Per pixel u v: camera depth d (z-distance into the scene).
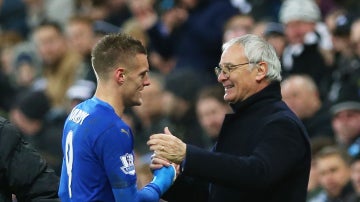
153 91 30.86
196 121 30.48
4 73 40.19
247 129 19.55
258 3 37.25
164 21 37.12
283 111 19.48
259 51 19.56
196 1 35.97
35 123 34.41
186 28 35.88
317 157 27.91
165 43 36.66
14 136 18.77
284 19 33.50
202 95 29.38
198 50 35.56
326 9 36.97
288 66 33.19
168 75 33.62
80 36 36.09
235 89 19.64
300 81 30.52
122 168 18.06
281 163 18.89
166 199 20.59
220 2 35.78
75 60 37.06
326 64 32.91
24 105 34.41
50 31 37.22
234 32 33.47
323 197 27.78
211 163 18.55
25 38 44.59
